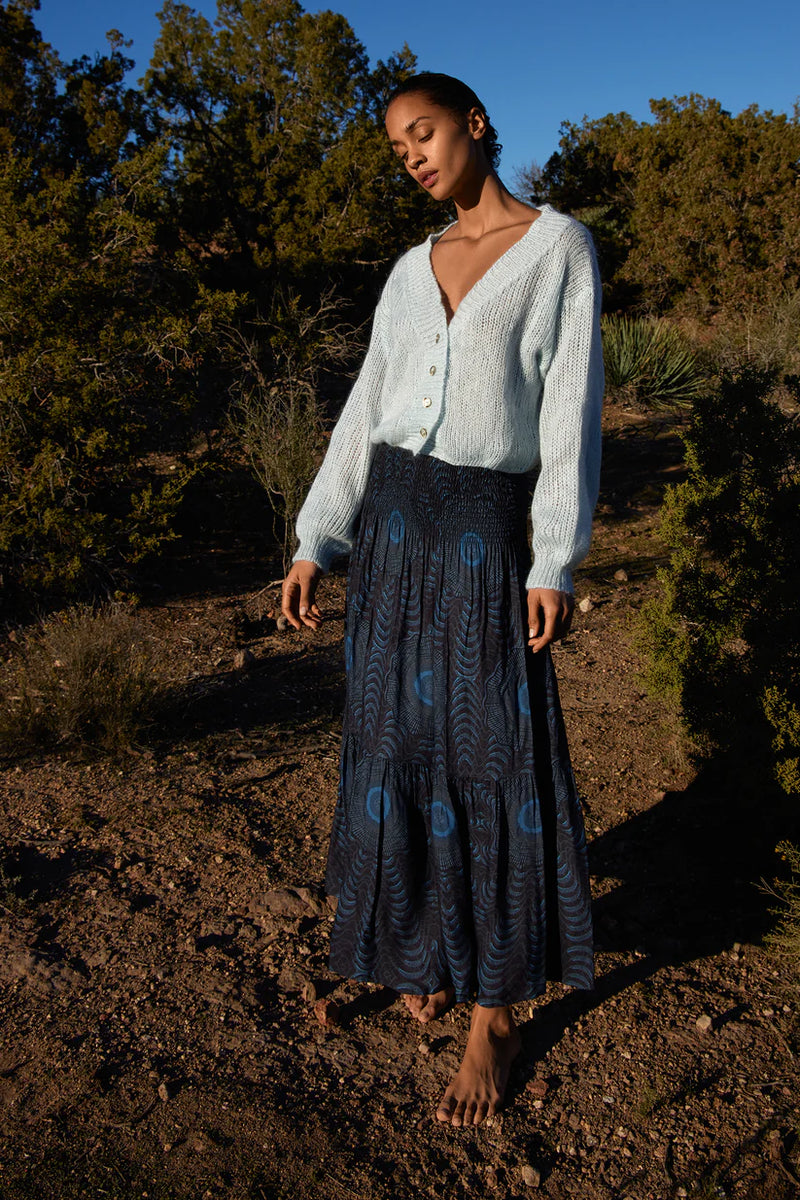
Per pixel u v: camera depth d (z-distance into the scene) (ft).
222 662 13.47
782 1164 5.51
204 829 9.21
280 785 10.12
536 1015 6.80
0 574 15.38
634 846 8.73
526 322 5.25
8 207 16.10
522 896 5.77
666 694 9.08
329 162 29.09
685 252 44.11
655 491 22.13
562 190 54.13
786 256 40.96
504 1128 5.85
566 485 5.31
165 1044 6.56
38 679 11.82
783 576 8.46
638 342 31.71
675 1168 5.53
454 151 5.31
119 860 8.68
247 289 28.17
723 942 7.47
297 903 8.05
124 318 16.49
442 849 5.74
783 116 44.19
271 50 30.78
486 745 5.62
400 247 30.68
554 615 5.33
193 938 7.66
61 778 10.36
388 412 5.77
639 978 7.12
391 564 5.65
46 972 7.25
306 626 6.31
